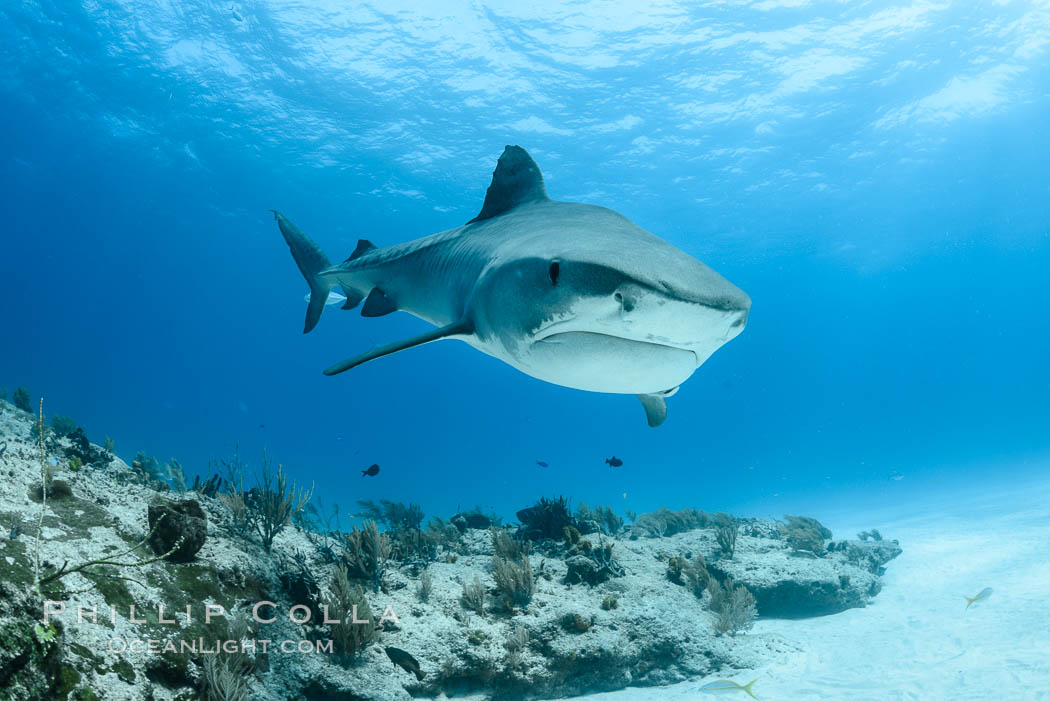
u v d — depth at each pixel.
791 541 13.49
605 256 2.37
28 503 5.10
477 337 3.37
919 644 8.54
